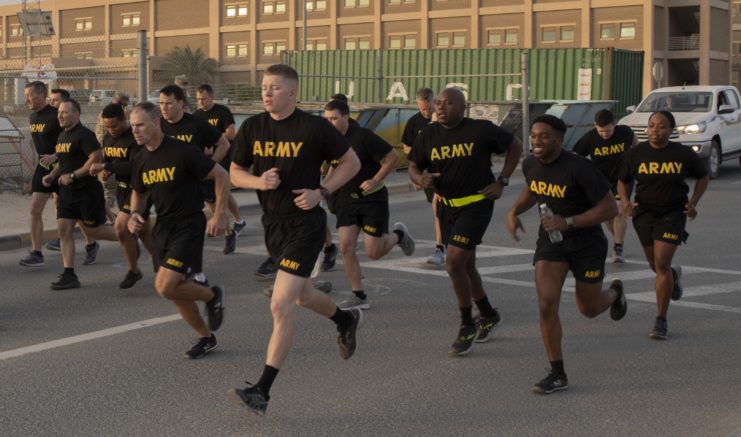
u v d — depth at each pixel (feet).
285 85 17.69
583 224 18.84
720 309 26.81
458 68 110.32
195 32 238.48
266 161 18.02
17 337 23.56
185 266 20.70
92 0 249.75
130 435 16.40
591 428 16.78
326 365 20.90
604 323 25.04
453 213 22.26
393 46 212.02
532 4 192.75
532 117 84.58
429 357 21.65
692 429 16.74
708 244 39.14
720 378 20.01
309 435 16.40
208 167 20.90
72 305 27.40
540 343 22.97
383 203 27.07
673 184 23.29
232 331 24.08
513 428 16.79
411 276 31.94
